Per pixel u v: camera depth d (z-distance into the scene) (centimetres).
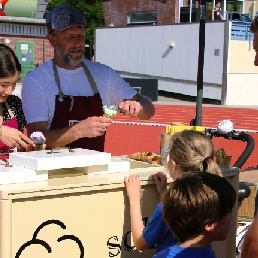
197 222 186
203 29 488
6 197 191
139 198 226
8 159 238
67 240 210
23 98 296
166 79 2356
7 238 193
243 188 340
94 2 3716
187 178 195
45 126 291
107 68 330
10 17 2167
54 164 214
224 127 338
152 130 1348
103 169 236
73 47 296
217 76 2136
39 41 2266
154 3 2762
